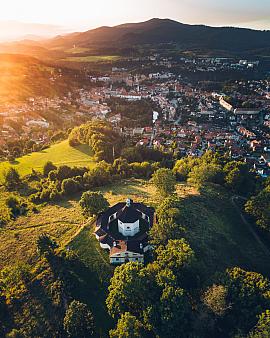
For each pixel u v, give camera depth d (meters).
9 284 105.19
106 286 103.94
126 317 83.25
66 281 104.25
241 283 90.19
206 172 167.38
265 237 133.00
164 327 83.06
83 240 123.31
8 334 90.88
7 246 126.62
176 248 102.44
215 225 133.38
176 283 91.31
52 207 158.75
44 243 117.06
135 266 96.56
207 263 110.94
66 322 88.38
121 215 123.06
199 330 84.00
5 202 163.25
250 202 137.50
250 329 80.38
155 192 163.75
